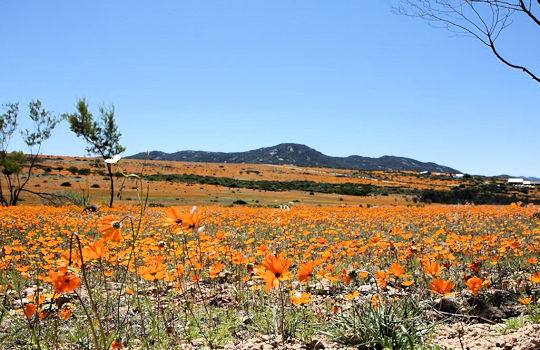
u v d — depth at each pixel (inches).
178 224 129.9
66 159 4239.7
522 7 219.5
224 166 5885.8
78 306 186.1
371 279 236.5
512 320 159.2
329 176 5433.1
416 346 130.9
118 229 99.5
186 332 159.6
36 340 103.8
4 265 222.4
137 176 99.4
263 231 509.4
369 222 542.3
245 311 184.2
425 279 221.5
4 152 1342.3
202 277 252.5
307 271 123.7
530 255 260.4
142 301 197.3
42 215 649.6
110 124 1348.4
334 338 142.9
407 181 5393.7
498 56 234.2
